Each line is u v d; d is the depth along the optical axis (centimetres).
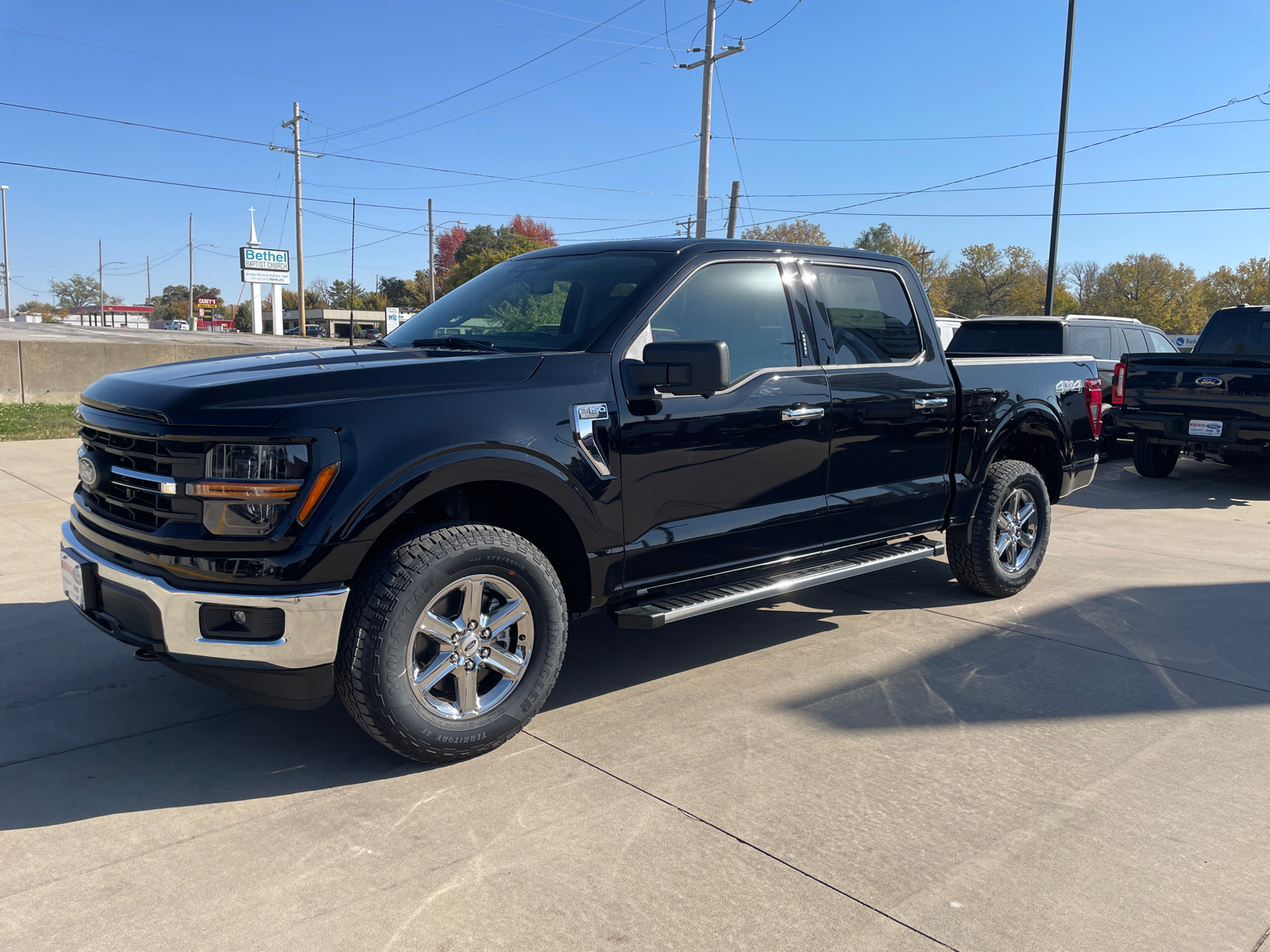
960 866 256
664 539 355
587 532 331
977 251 9138
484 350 351
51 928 223
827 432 410
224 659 272
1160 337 1306
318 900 236
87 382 1474
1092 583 575
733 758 322
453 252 10931
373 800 288
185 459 273
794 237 7925
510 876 247
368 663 283
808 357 410
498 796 292
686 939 222
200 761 313
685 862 255
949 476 484
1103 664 425
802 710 366
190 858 254
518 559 311
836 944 221
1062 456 553
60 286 15825
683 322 368
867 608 516
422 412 292
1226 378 903
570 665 416
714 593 376
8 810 279
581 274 388
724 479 373
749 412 377
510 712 318
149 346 1537
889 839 270
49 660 403
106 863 251
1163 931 228
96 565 296
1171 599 539
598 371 336
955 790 301
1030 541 541
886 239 9194
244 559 269
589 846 263
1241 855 264
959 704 375
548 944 220
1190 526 770
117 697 365
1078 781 309
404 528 319
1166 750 335
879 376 436
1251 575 597
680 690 386
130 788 294
